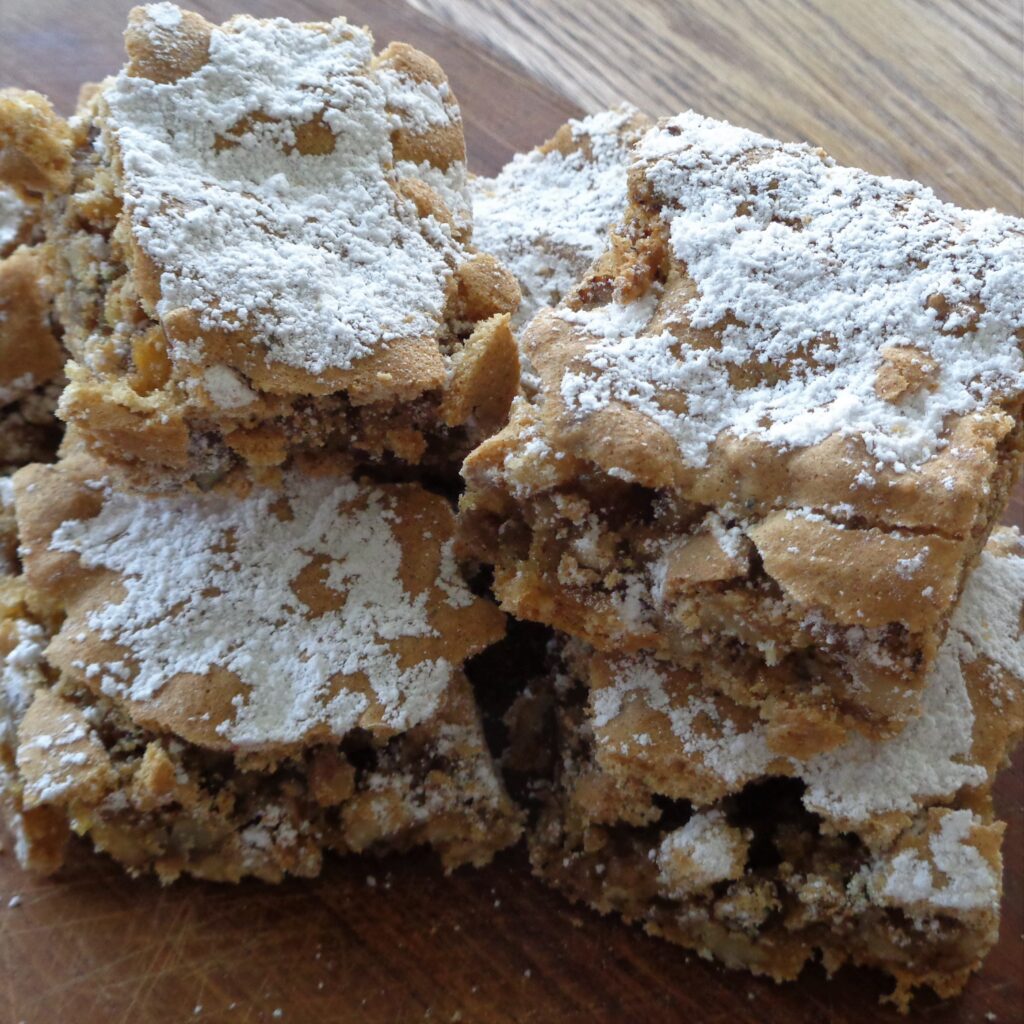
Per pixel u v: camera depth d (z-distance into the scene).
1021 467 0.14
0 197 0.15
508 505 0.13
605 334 0.12
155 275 0.12
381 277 0.13
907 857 0.12
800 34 0.19
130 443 0.13
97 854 0.13
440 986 0.13
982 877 0.12
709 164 0.13
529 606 0.13
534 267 0.15
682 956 0.13
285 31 0.14
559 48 0.19
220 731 0.12
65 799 0.12
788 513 0.12
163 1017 0.12
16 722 0.13
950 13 0.20
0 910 0.13
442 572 0.13
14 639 0.13
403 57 0.15
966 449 0.11
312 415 0.13
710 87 0.19
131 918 0.13
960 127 0.18
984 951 0.13
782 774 0.13
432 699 0.13
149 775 0.12
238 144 0.13
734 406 0.12
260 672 0.13
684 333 0.12
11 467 0.15
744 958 0.13
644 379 0.12
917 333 0.12
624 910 0.13
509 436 0.12
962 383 0.12
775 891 0.13
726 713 0.13
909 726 0.13
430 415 0.13
